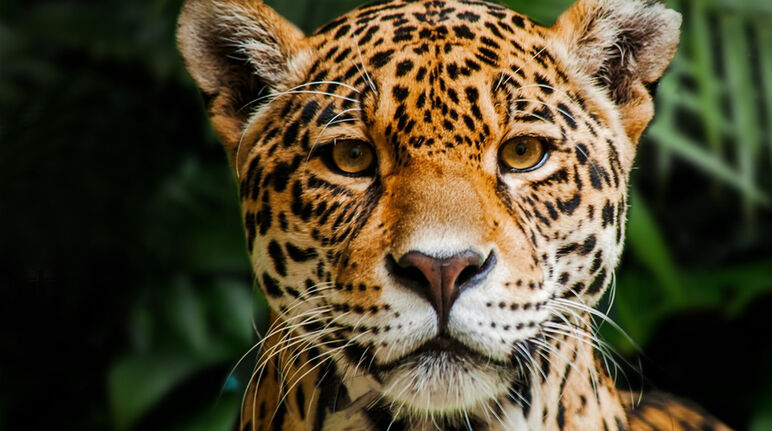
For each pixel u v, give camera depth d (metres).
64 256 11.88
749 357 11.90
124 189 11.91
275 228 5.96
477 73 5.67
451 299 5.38
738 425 11.88
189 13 6.43
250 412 6.73
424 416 5.98
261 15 6.38
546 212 5.77
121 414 10.69
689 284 11.18
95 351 12.38
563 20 6.32
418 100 5.60
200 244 11.48
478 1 6.38
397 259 5.39
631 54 6.52
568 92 6.03
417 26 5.95
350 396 6.00
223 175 12.04
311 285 5.87
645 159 12.91
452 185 5.47
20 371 12.34
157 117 12.20
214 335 11.26
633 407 7.36
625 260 11.23
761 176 12.22
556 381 6.01
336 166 5.82
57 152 11.95
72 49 12.97
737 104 10.27
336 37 6.16
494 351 5.54
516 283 5.52
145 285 11.62
